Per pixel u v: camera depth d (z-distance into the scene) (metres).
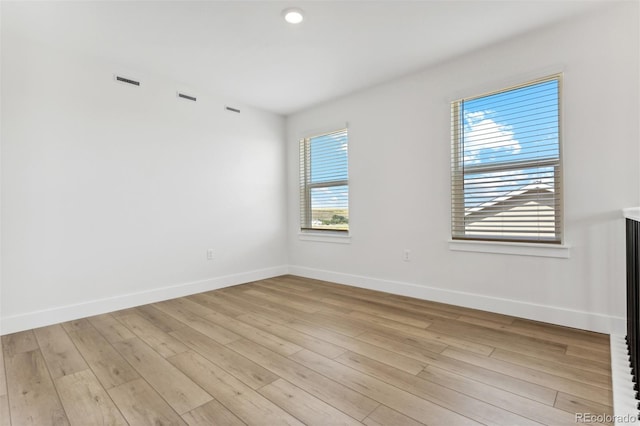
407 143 3.30
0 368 1.91
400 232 3.38
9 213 2.49
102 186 2.95
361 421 1.39
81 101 2.83
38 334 2.43
